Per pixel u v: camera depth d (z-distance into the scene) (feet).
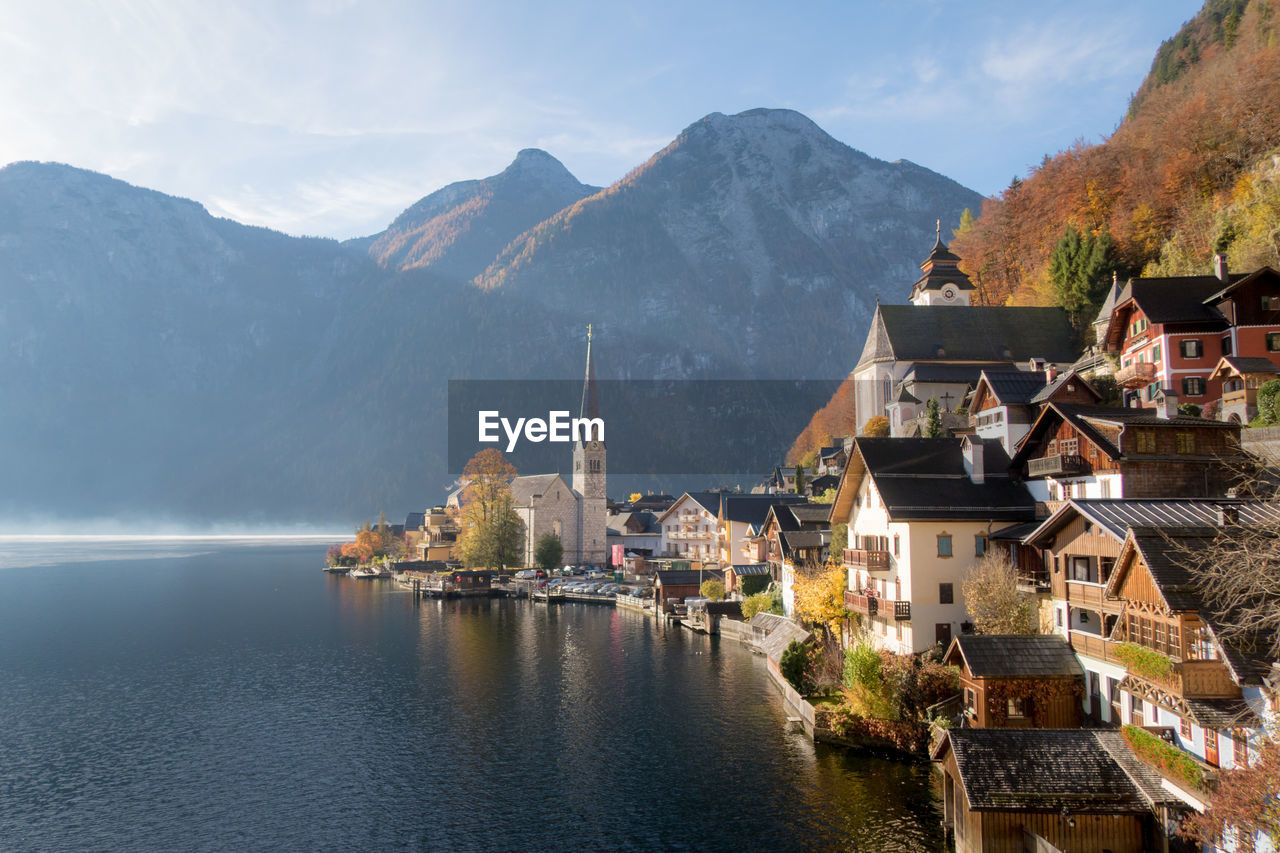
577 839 134.21
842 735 168.25
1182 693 94.38
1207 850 90.33
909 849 121.80
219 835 139.03
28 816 147.43
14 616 400.06
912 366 385.91
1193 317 232.53
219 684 246.27
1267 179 311.06
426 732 194.39
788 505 311.27
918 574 171.32
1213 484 146.61
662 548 543.80
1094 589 130.52
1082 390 208.95
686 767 163.94
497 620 379.76
